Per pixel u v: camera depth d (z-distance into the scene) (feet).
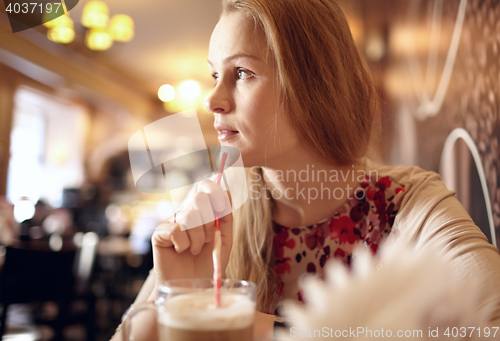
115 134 30.27
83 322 10.99
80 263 10.67
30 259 8.64
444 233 2.31
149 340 1.93
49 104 26.35
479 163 4.30
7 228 14.24
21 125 25.39
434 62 6.37
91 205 20.56
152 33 19.54
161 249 2.12
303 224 2.91
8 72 21.79
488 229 4.03
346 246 2.84
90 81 25.48
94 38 16.28
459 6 5.05
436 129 6.34
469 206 4.68
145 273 13.30
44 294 8.86
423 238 2.44
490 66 3.92
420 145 7.39
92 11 14.53
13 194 24.52
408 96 8.14
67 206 20.13
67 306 10.41
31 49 20.44
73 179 28.30
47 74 22.53
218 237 1.68
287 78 2.33
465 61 4.81
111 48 22.11
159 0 15.79
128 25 15.97
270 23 2.29
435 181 2.85
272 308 2.86
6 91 21.99
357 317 0.85
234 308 1.35
